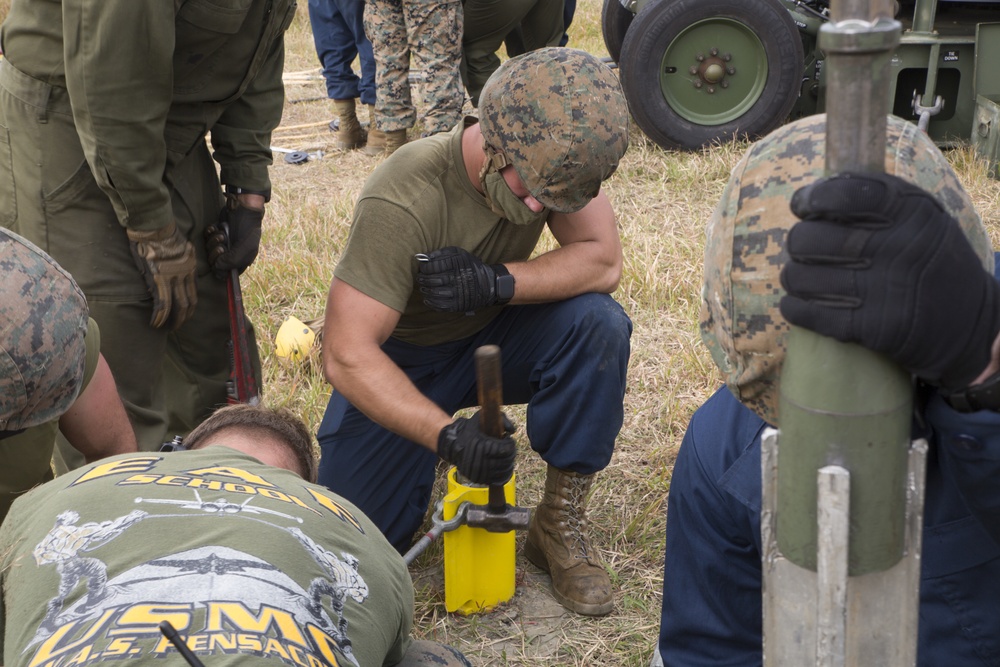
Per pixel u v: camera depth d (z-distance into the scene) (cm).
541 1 580
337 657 126
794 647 98
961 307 89
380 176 222
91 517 134
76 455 257
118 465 146
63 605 124
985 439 108
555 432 238
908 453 92
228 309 286
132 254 250
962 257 89
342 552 141
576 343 232
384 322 221
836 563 91
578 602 240
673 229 462
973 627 137
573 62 201
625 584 250
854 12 81
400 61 552
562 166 200
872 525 91
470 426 208
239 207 280
